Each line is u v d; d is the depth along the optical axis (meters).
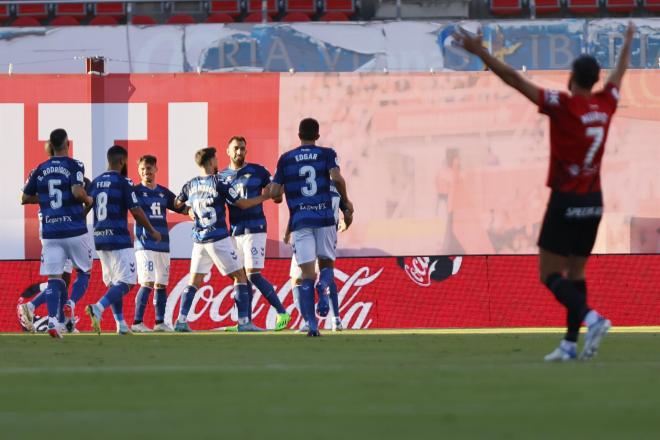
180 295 50.66
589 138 23.47
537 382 19.66
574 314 24.95
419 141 53.69
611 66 66.81
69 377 21.42
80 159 53.75
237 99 53.94
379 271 51.19
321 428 14.54
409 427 14.59
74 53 67.19
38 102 53.69
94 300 50.91
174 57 67.25
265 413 16.08
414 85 53.78
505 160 53.56
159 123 53.78
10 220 53.59
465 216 53.72
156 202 45.41
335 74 53.81
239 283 44.50
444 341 35.38
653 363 23.98
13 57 67.06
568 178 23.77
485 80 53.69
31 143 53.69
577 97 23.67
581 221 23.89
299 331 43.88
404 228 53.62
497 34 67.00
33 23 77.38
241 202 43.38
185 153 53.81
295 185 37.00
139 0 75.75
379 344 33.47
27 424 15.21
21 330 50.50
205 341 36.00
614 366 22.98
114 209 40.28
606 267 51.47
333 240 37.81
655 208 53.56
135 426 14.87
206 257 44.41
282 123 53.91
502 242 53.66
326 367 23.38
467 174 53.66
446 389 18.77
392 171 53.66
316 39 67.06
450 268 51.38
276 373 21.84
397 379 20.45
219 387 19.50
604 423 14.87
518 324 51.12
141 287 45.47
